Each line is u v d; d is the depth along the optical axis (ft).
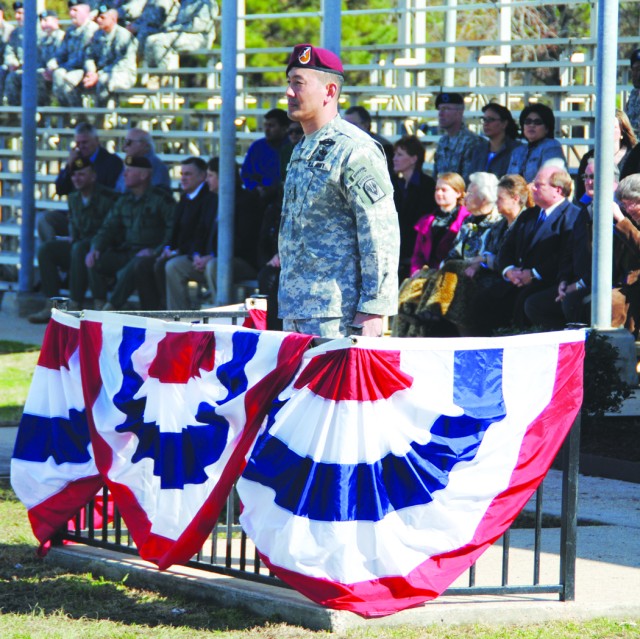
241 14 156.04
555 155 95.09
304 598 40.50
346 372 37.01
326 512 37.17
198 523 41.06
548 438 40.42
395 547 37.83
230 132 106.93
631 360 79.51
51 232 138.31
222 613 40.91
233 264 108.88
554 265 84.53
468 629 39.42
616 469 62.28
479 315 87.97
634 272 83.10
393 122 139.74
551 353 40.27
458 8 138.21
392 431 37.83
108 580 45.42
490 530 39.70
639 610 41.24
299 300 43.47
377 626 39.19
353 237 43.01
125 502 43.98
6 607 42.22
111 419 44.42
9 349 109.50
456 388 38.78
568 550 41.19
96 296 124.36
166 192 122.42
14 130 168.66
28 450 48.11
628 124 90.17
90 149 130.72
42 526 47.37
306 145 43.42
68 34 164.25
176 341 42.27
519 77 151.33
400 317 92.32
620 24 201.05
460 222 92.68
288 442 38.11
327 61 42.93
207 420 41.27
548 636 38.78
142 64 163.53
